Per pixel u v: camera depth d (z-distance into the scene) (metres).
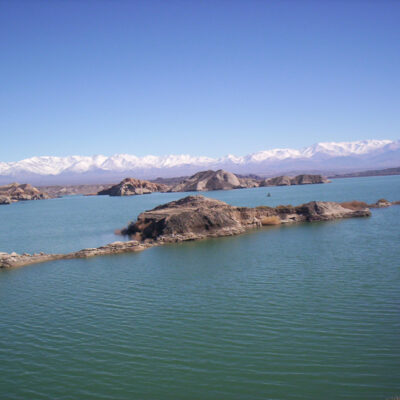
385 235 53.75
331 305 27.03
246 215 71.19
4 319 27.92
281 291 30.70
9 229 96.44
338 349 20.83
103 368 20.17
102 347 22.48
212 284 33.69
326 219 74.75
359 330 22.92
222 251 48.44
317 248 47.12
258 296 29.80
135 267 41.94
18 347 23.09
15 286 36.78
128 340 23.22
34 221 116.25
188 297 30.48
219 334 23.36
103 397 17.70
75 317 27.52
